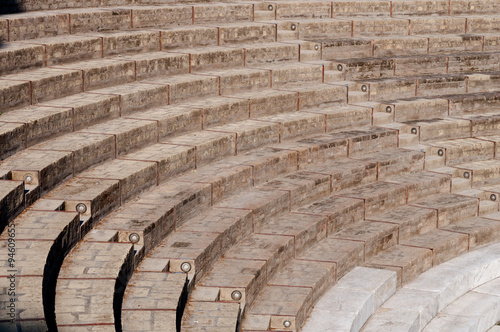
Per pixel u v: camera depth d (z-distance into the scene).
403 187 13.83
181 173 12.16
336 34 17.94
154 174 11.50
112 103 12.52
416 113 16.23
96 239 9.45
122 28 15.22
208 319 8.76
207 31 15.84
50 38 13.84
